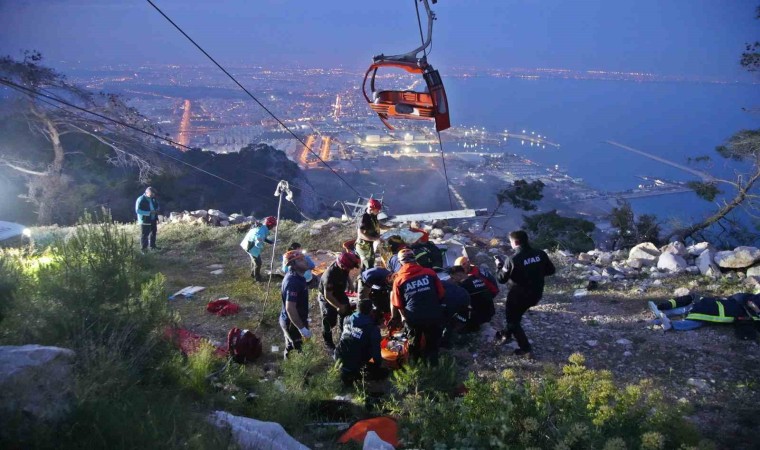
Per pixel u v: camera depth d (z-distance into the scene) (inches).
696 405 238.8
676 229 963.3
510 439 175.5
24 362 175.3
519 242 284.7
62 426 166.2
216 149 7209.6
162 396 214.4
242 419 205.5
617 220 861.8
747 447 207.8
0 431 155.3
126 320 244.5
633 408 188.4
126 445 164.6
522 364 282.0
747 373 261.7
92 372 196.7
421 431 199.2
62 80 1444.4
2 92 1338.6
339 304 290.2
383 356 273.7
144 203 523.2
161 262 489.4
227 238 577.0
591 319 339.0
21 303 236.4
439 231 561.6
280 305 378.0
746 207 909.8
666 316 328.5
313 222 619.8
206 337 322.3
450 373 258.2
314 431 219.9
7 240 477.1
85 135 1636.3
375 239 350.9
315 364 272.7
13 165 1440.7
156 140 2375.7
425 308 253.1
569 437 161.5
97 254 259.4
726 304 310.5
